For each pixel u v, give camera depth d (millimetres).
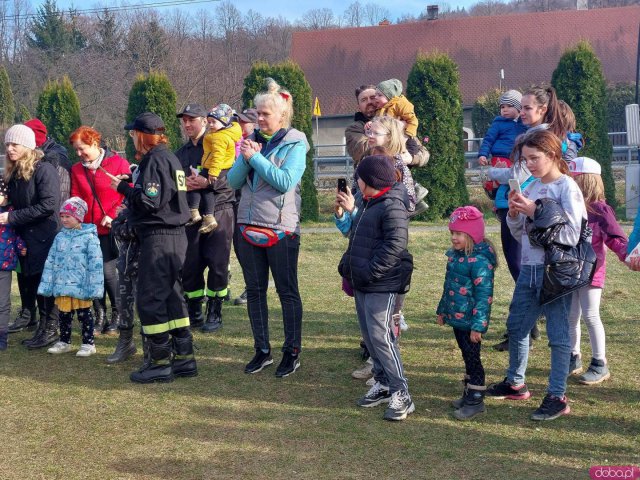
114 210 6523
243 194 5477
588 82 15797
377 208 4590
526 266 4676
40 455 4129
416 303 7801
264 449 4176
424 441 4262
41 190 6125
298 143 5344
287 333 5492
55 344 6176
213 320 6816
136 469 3943
